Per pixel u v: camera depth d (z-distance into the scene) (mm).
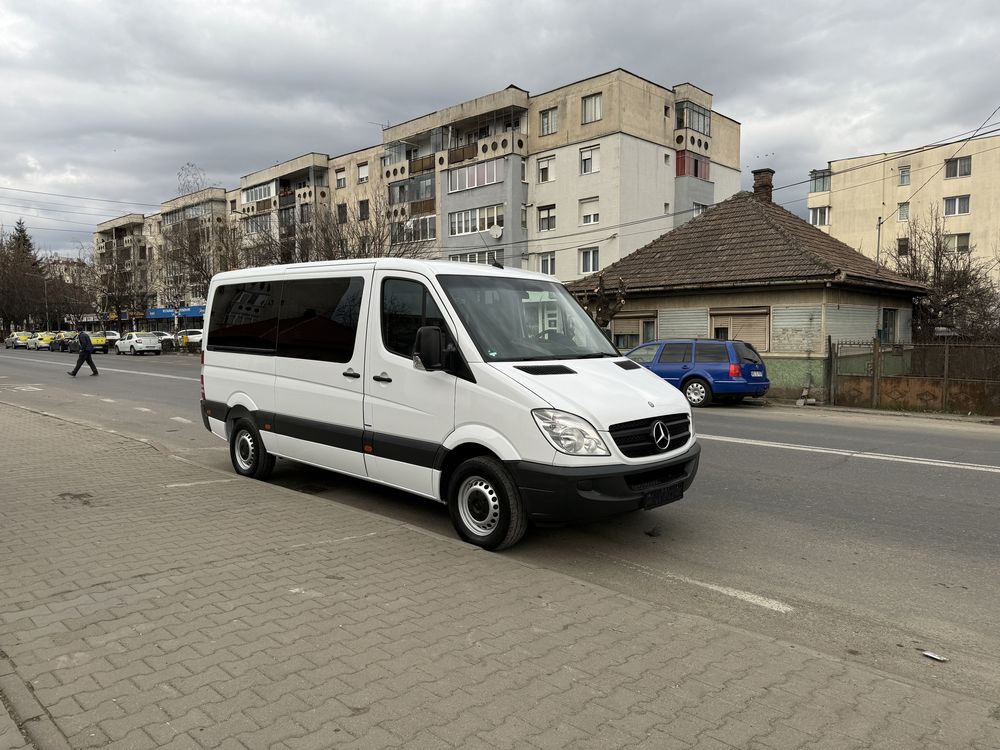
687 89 39969
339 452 6102
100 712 2662
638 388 5172
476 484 5047
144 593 3867
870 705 2850
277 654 3158
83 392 17938
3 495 6188
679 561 5031
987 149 42125
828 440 10531
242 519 5438
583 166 38406
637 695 2879
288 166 57000
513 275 5984
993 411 15125
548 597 3939
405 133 46594
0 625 3434
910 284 21344
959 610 4188
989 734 2668
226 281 7699
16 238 79750
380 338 5699
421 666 3076
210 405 7820
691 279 20234
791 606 4242
